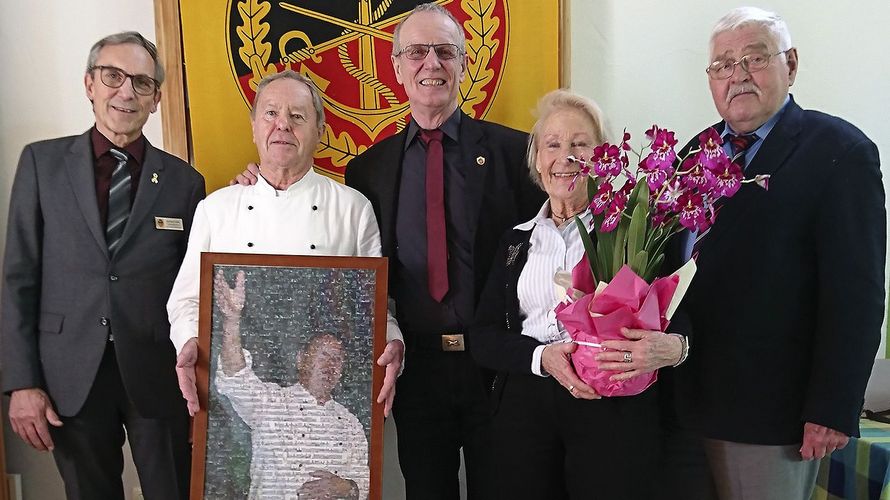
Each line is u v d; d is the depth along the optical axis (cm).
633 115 250
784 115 174
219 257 170
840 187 160
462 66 213
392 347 176
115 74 195
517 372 170
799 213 164
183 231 205
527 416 170
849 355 155
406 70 207
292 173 192
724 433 168
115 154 201
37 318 197
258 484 168
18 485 238
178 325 181
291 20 236
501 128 220
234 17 234
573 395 160
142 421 201
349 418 169
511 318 180
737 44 173
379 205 211
